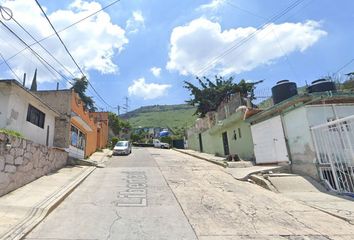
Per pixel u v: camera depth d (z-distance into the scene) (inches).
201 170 557.0
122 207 280.7
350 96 423.5
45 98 660.1
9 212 240.4
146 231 211.8
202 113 1280.8
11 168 323.9
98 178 458.9
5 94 411.2
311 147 408.5
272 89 576.4
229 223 232.8
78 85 1430.9
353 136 340.5
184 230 215.0
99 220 236.5
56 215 248.7
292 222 235.3
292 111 461.7
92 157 847.7
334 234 206.5
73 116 667.4
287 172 453.7
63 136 633.6
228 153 845.2
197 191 359.6
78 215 250.1
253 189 373.4
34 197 296.4
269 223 233.0
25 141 366.9
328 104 436.5
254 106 746.2
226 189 372.8
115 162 731.4
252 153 663.8
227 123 789.2
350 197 319.9
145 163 698.8
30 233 202.1
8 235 189.9
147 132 2726.4
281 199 317.1
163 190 365.7
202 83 1300.4
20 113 445.4
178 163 693.3
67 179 422.9
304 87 541.6
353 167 339.6
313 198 319.6
